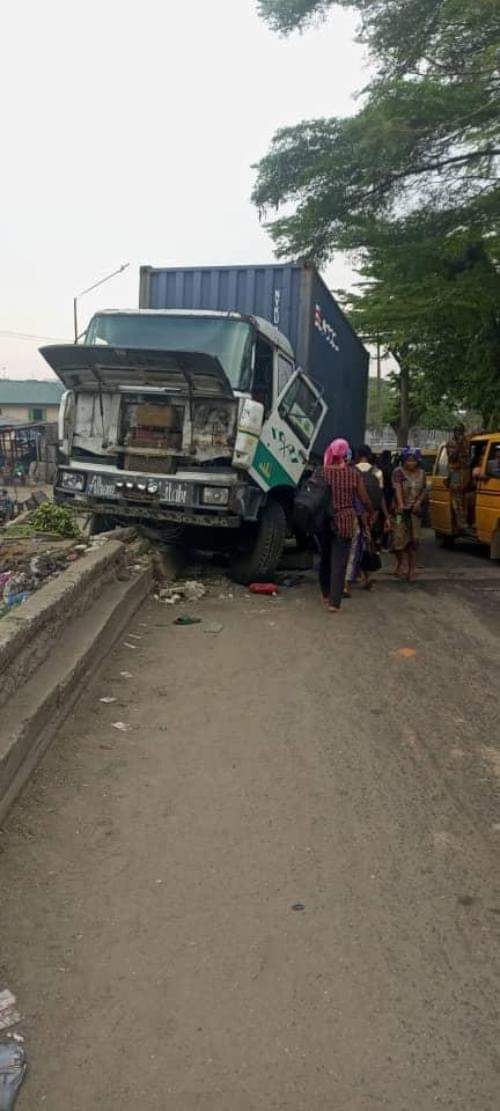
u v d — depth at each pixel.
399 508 11.02
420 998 2.91
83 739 5.01
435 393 20.94
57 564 7.57
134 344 9.09
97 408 9.20
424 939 3.23
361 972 3.04
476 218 14.99
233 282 10.83
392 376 36.00
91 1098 2.47
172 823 4.09
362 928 3.29
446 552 14.77
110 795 4.35
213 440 8.69
